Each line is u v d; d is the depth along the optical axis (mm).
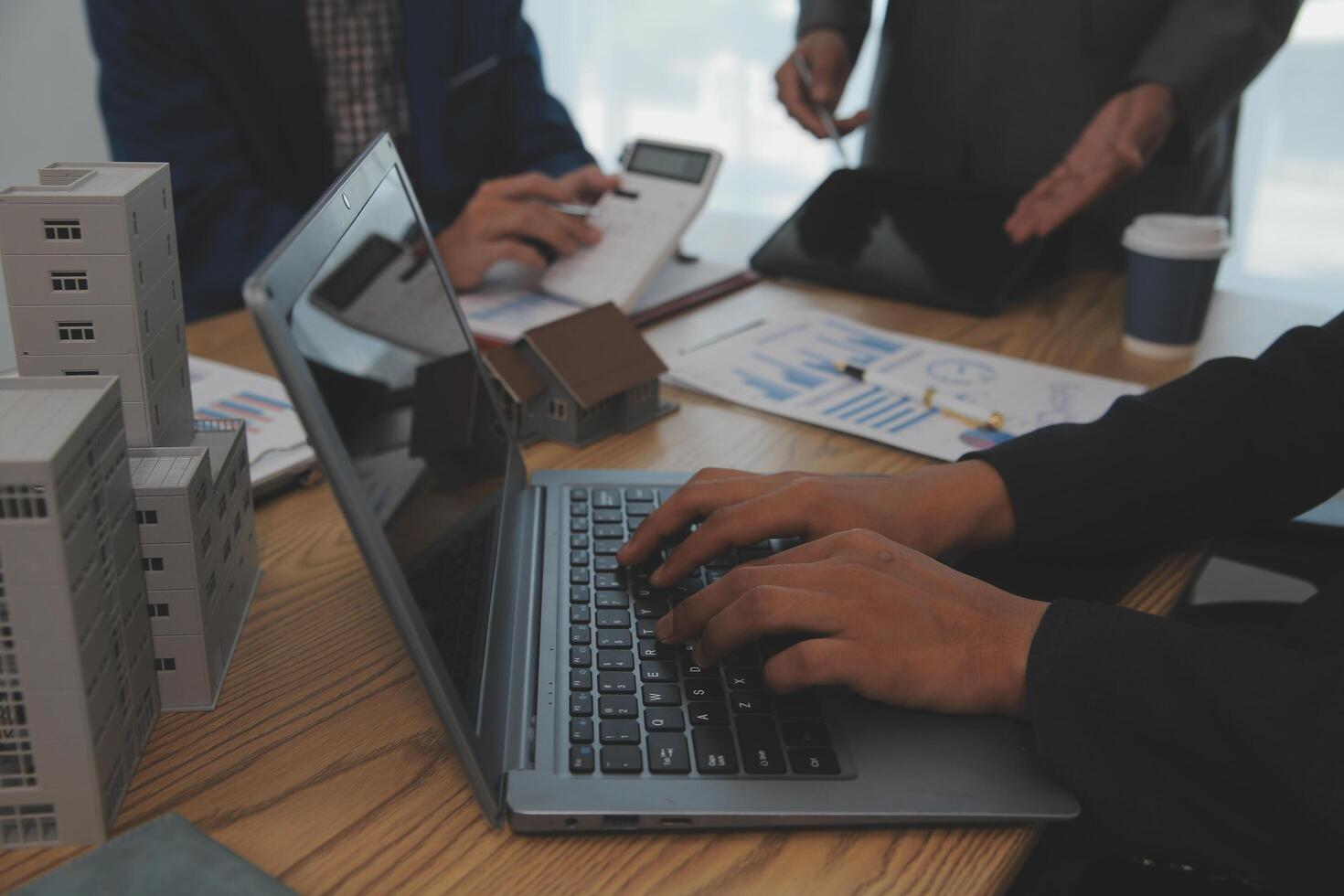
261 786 473
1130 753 469
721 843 445
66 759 419
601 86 2980
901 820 452
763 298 1200
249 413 823
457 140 1586
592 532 671
